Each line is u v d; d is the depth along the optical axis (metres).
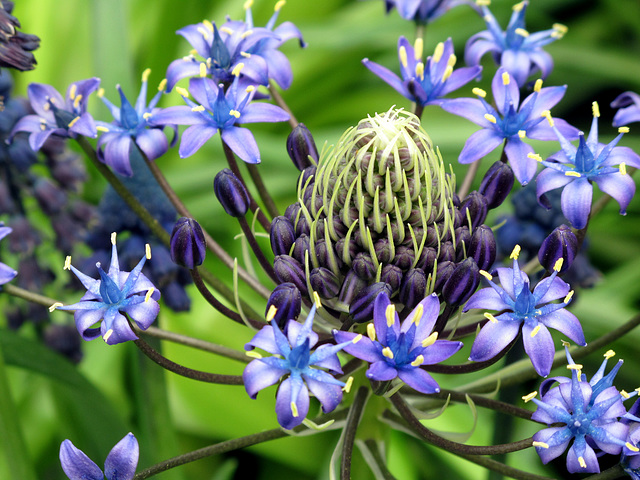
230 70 0.28
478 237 0.26
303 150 0.28
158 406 0.31
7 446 0.30
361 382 0.28
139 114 0.28
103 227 0.32
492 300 0.25
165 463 0.26
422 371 0.24
